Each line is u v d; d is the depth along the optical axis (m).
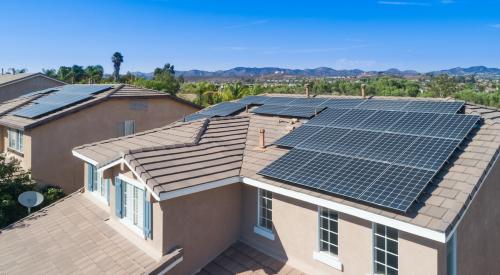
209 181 12.26
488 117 12.99
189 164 12.99
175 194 11.38
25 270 12.87
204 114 21.97
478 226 11.21
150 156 12.83
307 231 11.97
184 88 80.50
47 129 24.28
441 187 9.66
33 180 22.97
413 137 12.05
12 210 20.75
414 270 9.50
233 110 20.81
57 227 15.68
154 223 12.02
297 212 12.23
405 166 10.52
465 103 14.91
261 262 12.76
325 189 10.48
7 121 25.80
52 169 24.61
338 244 11.18
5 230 16.30
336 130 14.30
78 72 90.56
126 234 13.59
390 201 9.27
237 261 12.93
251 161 13.96
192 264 12.52
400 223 8.92
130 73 86.12
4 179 21.58
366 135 13.10
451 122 12.47
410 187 9.56
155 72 97.81
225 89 59.41
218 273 12.45
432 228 8.37
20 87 42.25
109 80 82.31
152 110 30.53
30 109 27.05
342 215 11.02
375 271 10.44
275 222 12.95
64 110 25.23
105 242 13.58
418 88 80.75
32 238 15.16
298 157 12.77
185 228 12.25
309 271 11.94
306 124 15.80
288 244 12.57
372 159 11.35
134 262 11.93
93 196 17.52
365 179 10.41
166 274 11.59
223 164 13.58
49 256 13.50
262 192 13.61
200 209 12.70
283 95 23.50
